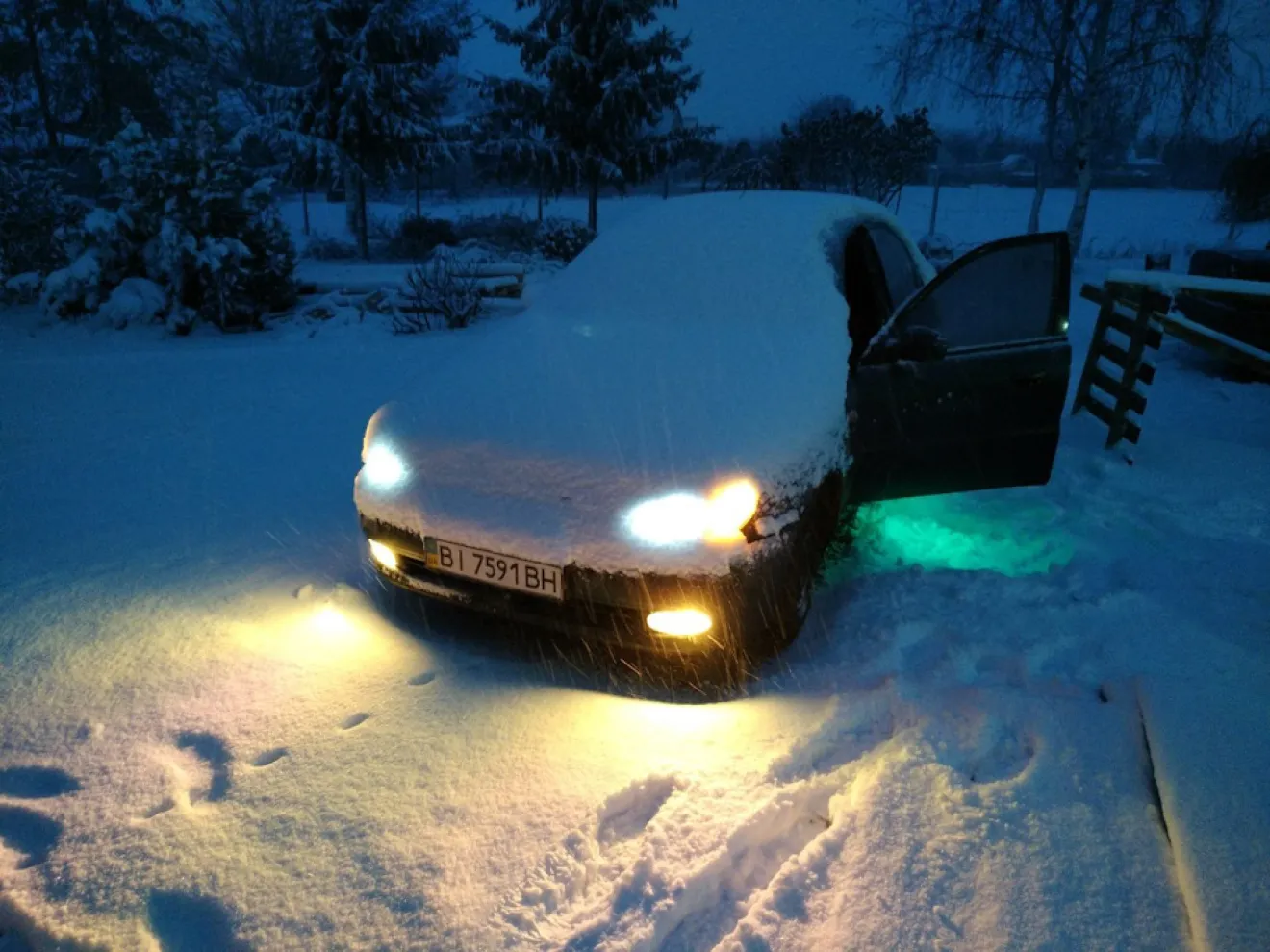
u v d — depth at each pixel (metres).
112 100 18.33
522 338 3.56
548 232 17.59
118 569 3.69
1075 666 2.84
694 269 3.75
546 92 19.77
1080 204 16.23
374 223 25.53
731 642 2.66
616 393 3.05
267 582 3.58
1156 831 2.09
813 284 3.57
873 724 2.58
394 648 3.06
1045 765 2.32
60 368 7.83
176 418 6.30
